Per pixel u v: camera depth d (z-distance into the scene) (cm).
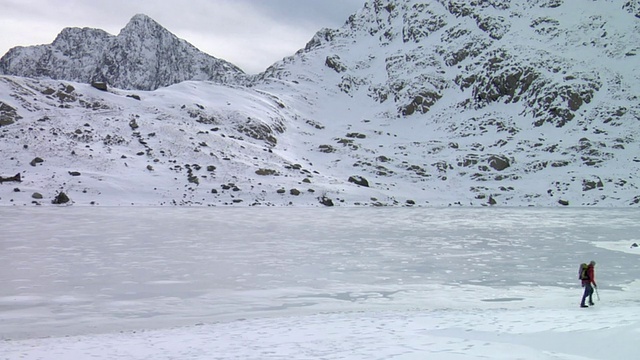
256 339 1533
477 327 1620
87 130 10762
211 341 1520
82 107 12212
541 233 5009
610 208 9425
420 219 6594
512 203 10662
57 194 8131
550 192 11031
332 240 4403
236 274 2859
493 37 19538
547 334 1480
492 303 2202
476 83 17475
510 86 16638
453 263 3272
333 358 1276
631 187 11056
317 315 1939
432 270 3028
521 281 2712
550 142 13812
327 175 11431
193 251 3691
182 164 10100
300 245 4072
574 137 13962
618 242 4312
